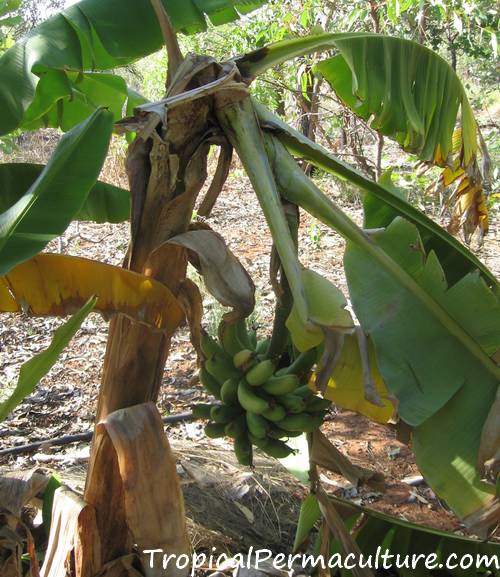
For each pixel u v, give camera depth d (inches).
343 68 115.4
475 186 122.7
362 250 96.3
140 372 91.8
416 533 116.6
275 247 90.3
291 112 311.1
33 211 78.5
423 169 124.0
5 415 82.5
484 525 88.1
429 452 91.7
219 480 140.9
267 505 138.6
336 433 178.7
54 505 96.0
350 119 323.9
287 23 276.5
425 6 282.5
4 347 237.6
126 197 117.9
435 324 92.4
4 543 94.1
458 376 91.4
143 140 86.4
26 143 435.8
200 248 84.6
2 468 160.7
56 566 93.4
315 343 83.8
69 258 82.0
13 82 94.7
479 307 91.9
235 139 88.0
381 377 89.4
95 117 84.0
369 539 117.0
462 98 118.0
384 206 108.4
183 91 87.2
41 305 82.5
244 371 90.7
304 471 125.3
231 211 417.1
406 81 109.1
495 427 86.8
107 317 84.2
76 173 80.7
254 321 234.5
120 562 95.1
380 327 91.7
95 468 93.8
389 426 100.0
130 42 102.1
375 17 245.8
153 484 89.5
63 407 195.5
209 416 96.7
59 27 98.0
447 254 106.0
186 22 106.0
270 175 87.7
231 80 85.4
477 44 403.2
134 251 89.7
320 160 97.3
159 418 91.4
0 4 124.0
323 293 83.3
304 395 93.0
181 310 88.6
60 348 79.7
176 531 91.2
